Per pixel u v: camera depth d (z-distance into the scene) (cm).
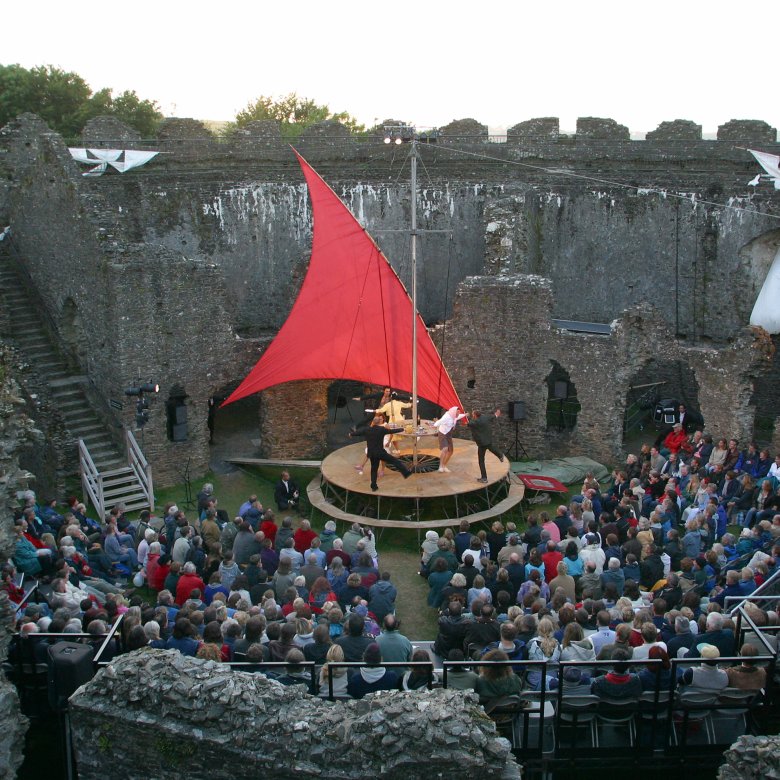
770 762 1258
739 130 3838
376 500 2858
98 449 3070
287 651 1634
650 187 3819
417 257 4084
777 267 3494
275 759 1292
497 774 1256
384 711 1292
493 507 2814
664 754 1589
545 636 1672
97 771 1390
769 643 1661
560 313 4012
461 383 3378
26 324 3388
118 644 1659
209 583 2044
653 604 1833
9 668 1661
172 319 3086
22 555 2006
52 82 5784
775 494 2570
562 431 3384
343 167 4150
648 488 2742
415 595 2423
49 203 3228
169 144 3984
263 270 3978
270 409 3288
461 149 4131
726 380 3106
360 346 3016
